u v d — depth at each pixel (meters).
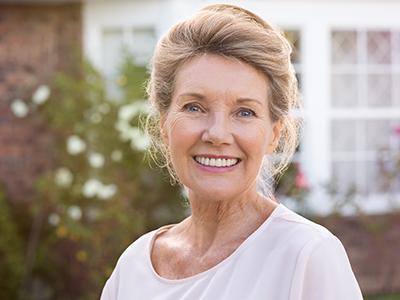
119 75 4.54
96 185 4.27
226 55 1.11
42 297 4.68
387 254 4.91
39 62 4.73
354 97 5.07
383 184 4.87
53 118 4.60
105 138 4.33
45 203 4.62
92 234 4.35
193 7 4.18
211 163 1.15
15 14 4.73
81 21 4.76
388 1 4.99
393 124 5.12
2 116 4.75
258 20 1.17
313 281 1.04
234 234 1.23
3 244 4.48
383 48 5.08
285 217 1.15
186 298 1.18
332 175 5.08
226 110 1.12
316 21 4.90
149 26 4.77
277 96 1.18
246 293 1.09
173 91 1.20
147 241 1.43
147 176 4.43
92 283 4.70
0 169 4.76
